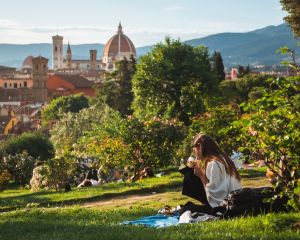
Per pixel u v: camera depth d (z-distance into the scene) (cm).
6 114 17188
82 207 1730
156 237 896
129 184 2312
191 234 915
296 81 1006
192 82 6819
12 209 2031
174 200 1783
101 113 7438
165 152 2947
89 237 961
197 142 1159
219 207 1115
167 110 6359
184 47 6944
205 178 1154
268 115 990
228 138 2597
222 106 2878
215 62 11088
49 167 2889
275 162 1057
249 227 934
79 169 2933
